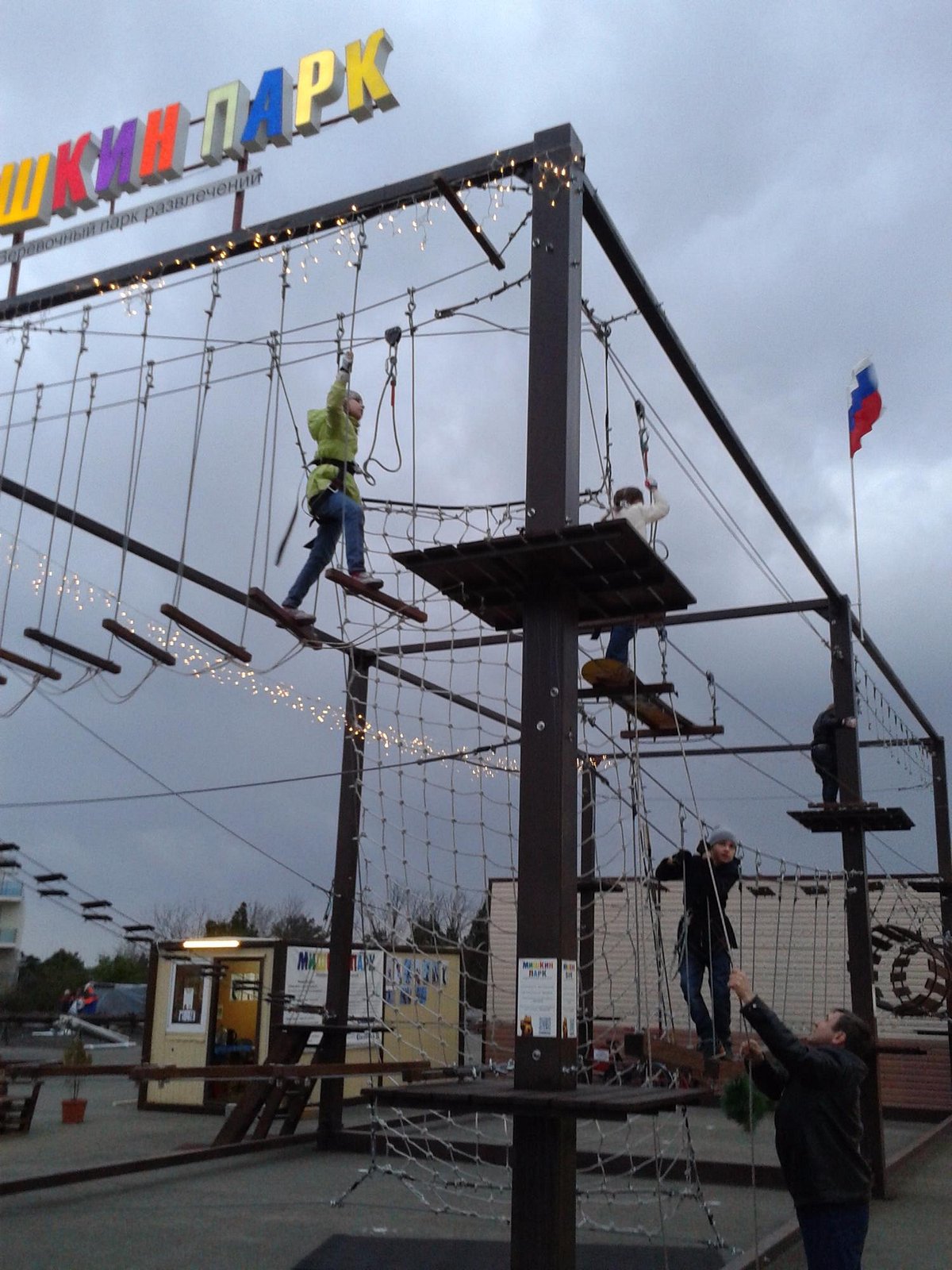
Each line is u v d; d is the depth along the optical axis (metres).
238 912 46.94
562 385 5.91
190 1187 9.80
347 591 6.90
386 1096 4.95
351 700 11.18
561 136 6.47
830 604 11.70
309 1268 6.84
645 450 7.70
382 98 7.80
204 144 8.41
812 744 11.79
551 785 5.45
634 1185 10.40
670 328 7.72
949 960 13.61
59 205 8.93
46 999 41.03
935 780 17.66
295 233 7.59
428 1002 16.78
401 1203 9.13
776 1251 7.40
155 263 8.11
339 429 7.37
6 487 8.83
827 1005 18.25
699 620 12.46
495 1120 14.66
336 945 12.53
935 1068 20.00
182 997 16.47
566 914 5.33
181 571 7.46
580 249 6.33
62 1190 9.48
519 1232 5.01
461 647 12.15
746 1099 7.41
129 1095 18.80
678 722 7.82
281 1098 12.36
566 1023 5.21
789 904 18.81
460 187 6.83
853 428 10.93
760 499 9.72
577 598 5.96
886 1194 10.03
